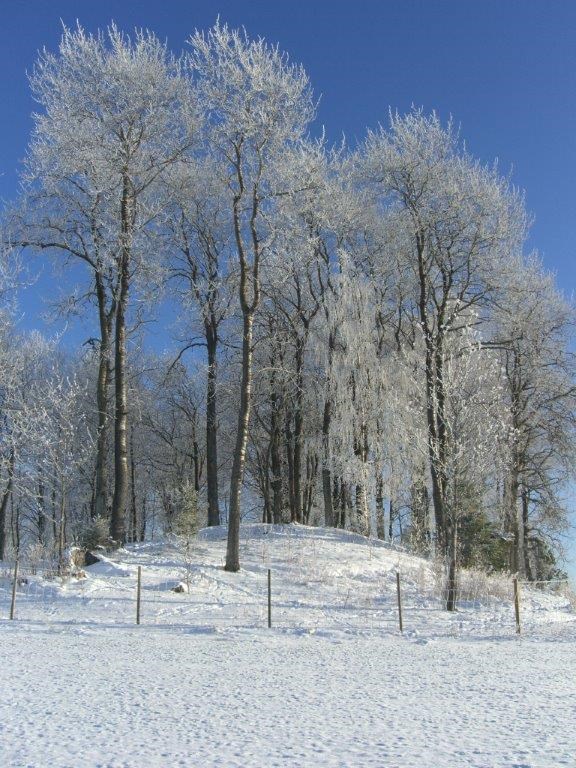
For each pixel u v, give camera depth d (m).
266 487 39.84
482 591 19.03
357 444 28.44
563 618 16.52
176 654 10.20
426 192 25.84
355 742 5.61
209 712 6.70
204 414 43.94
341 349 28.59
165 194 27.25
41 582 17.14
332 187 28.53
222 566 20.55
